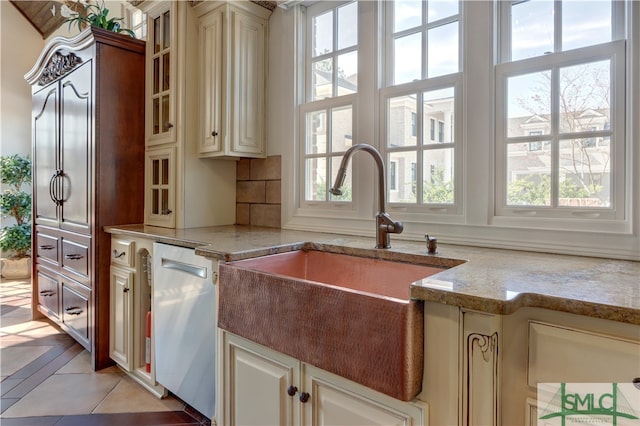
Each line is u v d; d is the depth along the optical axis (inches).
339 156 80.1
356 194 76.4
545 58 55.2
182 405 73.4
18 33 191.3
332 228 79.0
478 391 31.6
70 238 97.5
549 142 55.4
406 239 68.3
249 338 46.0
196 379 63.9
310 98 86.5
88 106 88.4
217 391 52.9
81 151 91.6
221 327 50.3
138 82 93.8
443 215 65.4
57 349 99.6
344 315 36.5
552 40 55.4
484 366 31.2
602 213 51.2
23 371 87.2
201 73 87.4
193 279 64.5
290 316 41.2
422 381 34.0
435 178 66.9
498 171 59.7
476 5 60.9
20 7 188.7
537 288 32.9
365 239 69.0
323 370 39.8
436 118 66.7
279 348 42.3
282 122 88.7
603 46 50.6
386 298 34.4
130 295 81.4
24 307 135.8
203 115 87.0
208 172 91.6
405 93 70.1
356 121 76.5
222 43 83.5
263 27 90.4
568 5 54.1
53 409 71.7
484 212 60.6
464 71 62.4
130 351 81.4
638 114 48.3
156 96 91.4
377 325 34.2
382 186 58.6
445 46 66.3
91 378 83.7
